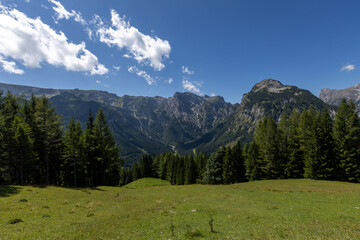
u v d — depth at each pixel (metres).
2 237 10.80
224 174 67.81
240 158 70.31
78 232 12.13
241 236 11.52
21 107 47.16
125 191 41.47
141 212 19.20
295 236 11.10
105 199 29.02
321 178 49.38
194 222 15.32
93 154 54.84
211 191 38.03
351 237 10.73
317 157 50.19
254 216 17.00
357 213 16.97
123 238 11.37
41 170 53.47
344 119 49.16
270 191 34.69
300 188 36.78
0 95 43.19
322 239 10.41
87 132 55.66
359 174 44.44
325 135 50.38
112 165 57.34
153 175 132.25
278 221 15.05
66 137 51.19
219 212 19.09
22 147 40.81
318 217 16.14
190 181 90.06
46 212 18.31
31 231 12.12
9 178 45.03
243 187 41.69
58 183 60.34
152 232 12.66
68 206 21.97
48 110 46.56
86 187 44.97
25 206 20.66
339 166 47.25
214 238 11.27
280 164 59.66
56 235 11.37
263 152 64.00
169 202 26.16
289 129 66.25
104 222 14.98
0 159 40.16
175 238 11.36
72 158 50.25
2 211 17.78
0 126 40.47
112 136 56.81
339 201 23.61
